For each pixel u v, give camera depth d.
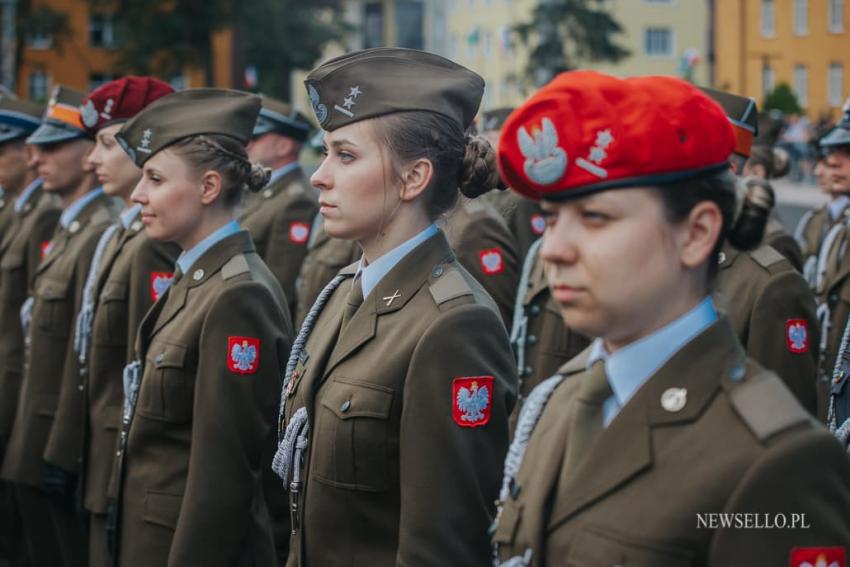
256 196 8.24
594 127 2.07
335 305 3.51
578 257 2.13
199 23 33.19
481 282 6.02
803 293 4.74
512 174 2.21
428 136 3.26
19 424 5.91
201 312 4.11
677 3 51.84
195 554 3.97
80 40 43.75
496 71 56.34
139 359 4.32
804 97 37.75
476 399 3.10
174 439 4.19
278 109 8.15
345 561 3.20
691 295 2.19
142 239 5.02
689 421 2.11
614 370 2.22
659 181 2.08
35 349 5.89
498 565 2.40
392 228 3.31
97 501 4.91
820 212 8.49
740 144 4.90
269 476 5.41
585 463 2.18
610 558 2.09
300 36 41.25
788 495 1.99
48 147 6.00
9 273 6.88
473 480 3.07
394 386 3.16
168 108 4.29
